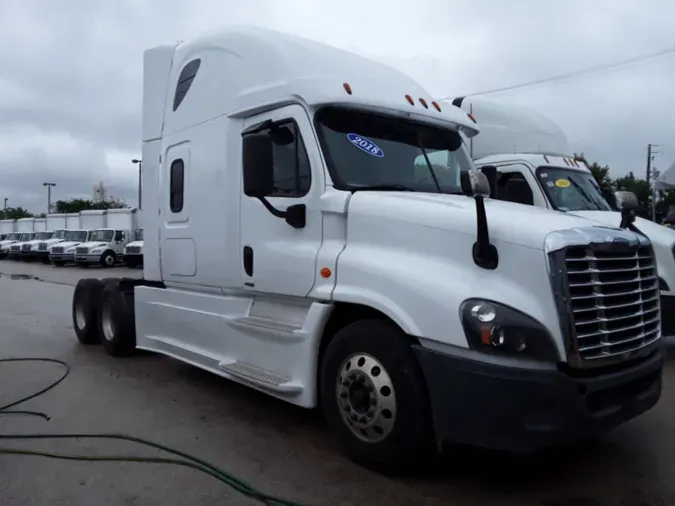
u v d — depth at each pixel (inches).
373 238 167.9
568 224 147.6
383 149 194.2
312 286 179.8
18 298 629.9
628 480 159.3
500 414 135.0
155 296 273.3
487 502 147.7
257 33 215.8
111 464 172.2
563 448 178.9
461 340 139.6
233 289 219.5
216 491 154.6
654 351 162.1
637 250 155.8
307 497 150.5
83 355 324.2
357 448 164.6
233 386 258.4
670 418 208.5
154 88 275.3
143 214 279.9
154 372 284.2
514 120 374.3
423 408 150.3
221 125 221.3
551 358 136.5
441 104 220.5
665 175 537.0
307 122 185.9
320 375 178.4
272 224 197.0
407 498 149.7
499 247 144.7
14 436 194.7
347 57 215.9
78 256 1272.1
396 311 151.9
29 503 148.5
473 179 144.0
